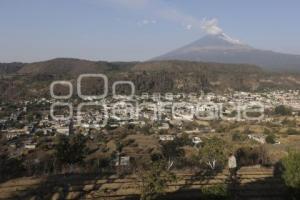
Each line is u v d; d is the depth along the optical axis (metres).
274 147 55.66
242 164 34.66
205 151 32.44
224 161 32.12
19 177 30.44
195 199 25.34
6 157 50.91
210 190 23.72
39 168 34.62
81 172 31.52
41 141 67.19
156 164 24.92
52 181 29.06
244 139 67.81
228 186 27.45
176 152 52.28
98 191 26.83
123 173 30.95
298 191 24.17
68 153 36.62
